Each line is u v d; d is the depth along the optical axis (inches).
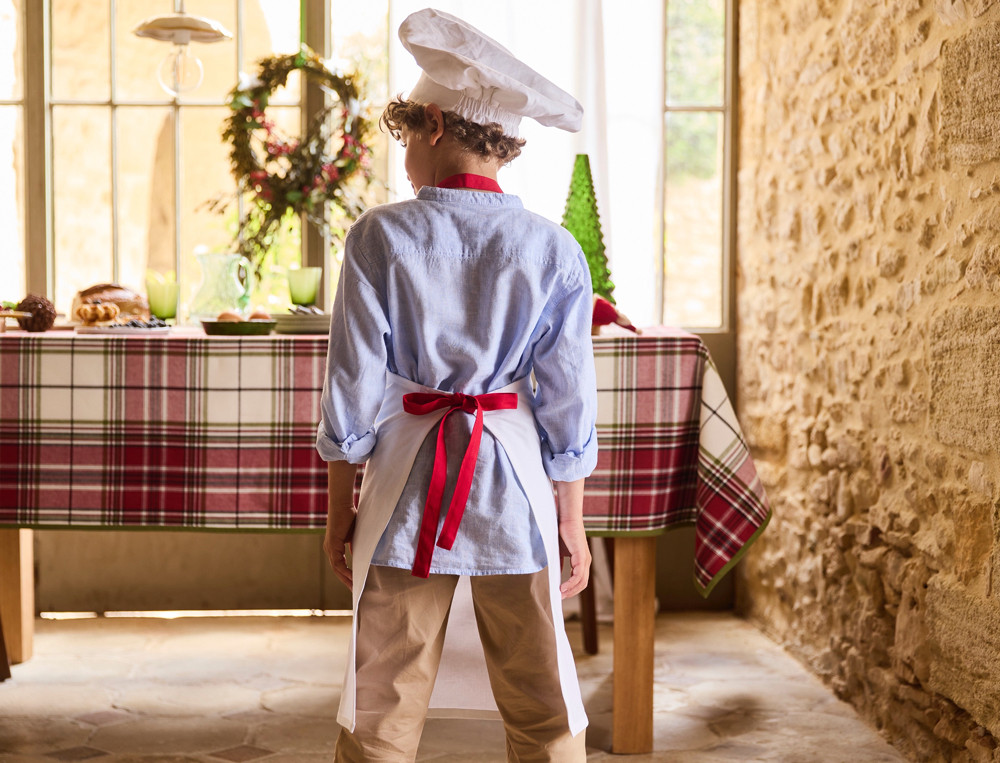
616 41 135.2
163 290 105.7
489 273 53.0
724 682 110.4
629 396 87.7
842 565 106.9
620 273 138.1
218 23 122.1
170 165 136.3
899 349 95.6
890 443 97.3
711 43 137.6
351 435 54.2
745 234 136.2
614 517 88.0
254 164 116.2
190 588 136.9
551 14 131.0
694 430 89.0
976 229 81.3
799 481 120.3
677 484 89.1
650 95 136.1
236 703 103.6
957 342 83.7
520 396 56.6
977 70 81.0
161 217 137.0
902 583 93.4
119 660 116.6
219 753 90.9
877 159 100.7
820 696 106.3
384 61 135.7
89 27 134.4
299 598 137.8
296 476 87.8
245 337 87.4
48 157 134.6
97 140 135.7
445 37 54.6
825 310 113.3
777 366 126.8
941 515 86.7
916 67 92.3
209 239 137.6
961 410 83.0
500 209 54.2
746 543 86.6
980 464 80.0
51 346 87.5
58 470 88.4
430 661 55.6
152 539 136.1
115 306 99.3
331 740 94.3
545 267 53.4
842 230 108.9
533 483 55.1
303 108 135.2
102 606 135.9
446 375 54.7
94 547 135.4
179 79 118.4
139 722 98.0
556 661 56.0
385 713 54.7
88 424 88.1
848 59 106.8
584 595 118.6
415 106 55.8
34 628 128.7
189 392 87.7
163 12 135.0
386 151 134.6
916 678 90.1
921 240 91.2
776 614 126.3
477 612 57.3
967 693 81.3
